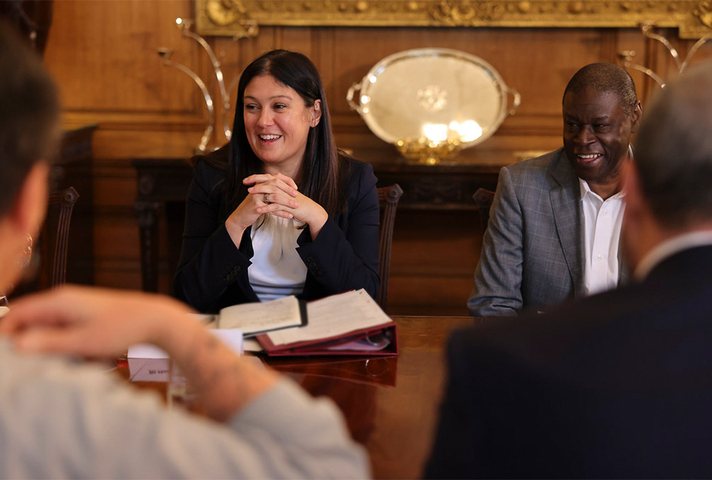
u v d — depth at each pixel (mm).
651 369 594
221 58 3893
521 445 611
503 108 3771
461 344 657
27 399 502
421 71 3809
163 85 3934
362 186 2127
